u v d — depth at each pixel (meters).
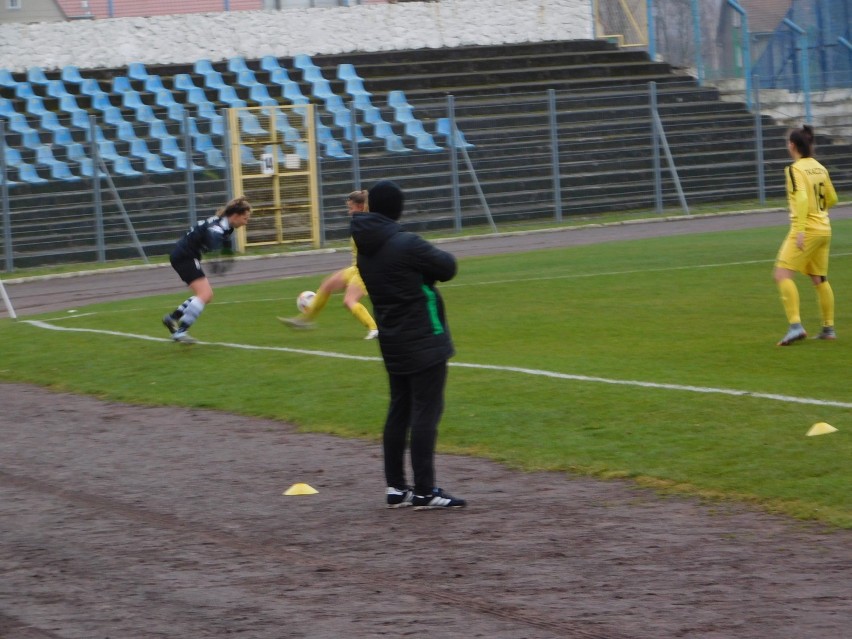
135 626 7.91
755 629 7.49
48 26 52.16
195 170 44.19
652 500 10.74
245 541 9.94
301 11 56.09
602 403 14.38
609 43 58.81
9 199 41.00
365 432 14.07
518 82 55.28
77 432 14.85
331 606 8.20
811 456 11.59
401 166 46.91
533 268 31.50
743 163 51.69
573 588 8.43
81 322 24.61
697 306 23.19
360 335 21.11
